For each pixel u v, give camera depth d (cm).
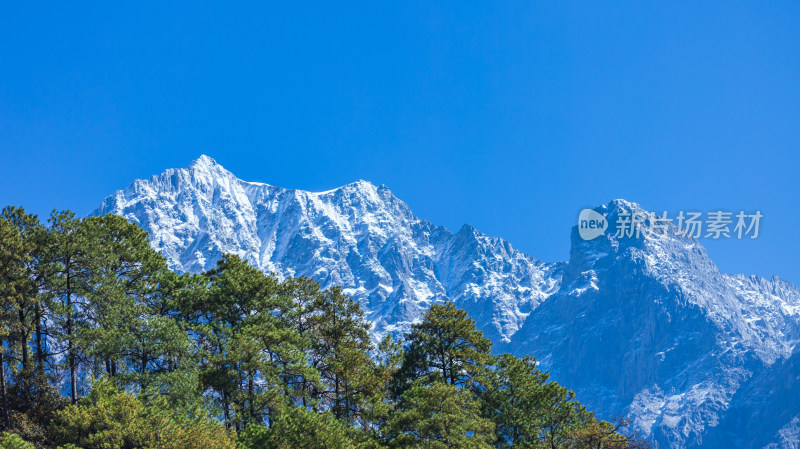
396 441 5553
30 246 5378
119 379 5309
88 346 5259
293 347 5981
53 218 5722
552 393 6116
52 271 5394
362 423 6022
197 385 5419
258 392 5759
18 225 5588
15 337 5297
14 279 5191
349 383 6088
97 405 4628
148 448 4497
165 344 5525
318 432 5025
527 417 6103
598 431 5762
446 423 5553
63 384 5488
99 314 5497
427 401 5694
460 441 5484
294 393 5809
